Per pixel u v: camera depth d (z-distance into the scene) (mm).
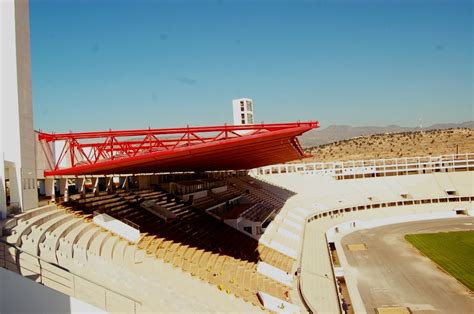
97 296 20094
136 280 24109
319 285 38594
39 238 22250
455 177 99812
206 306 24219
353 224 81562
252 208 57375
